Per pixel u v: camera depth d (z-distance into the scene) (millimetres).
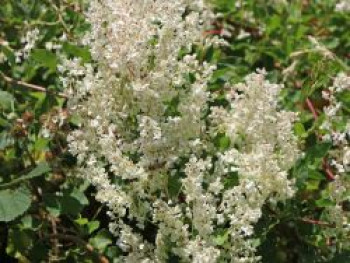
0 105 915
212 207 732
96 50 792
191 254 732
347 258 822
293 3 1288
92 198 946
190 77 909
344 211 856
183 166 827
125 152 788
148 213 816
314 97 1048
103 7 798
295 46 1179
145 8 796
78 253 899
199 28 895
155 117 783
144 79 780
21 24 1068
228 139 821
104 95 794
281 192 764
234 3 1251
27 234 893
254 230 815
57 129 881
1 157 918
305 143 905
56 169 901
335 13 1293
